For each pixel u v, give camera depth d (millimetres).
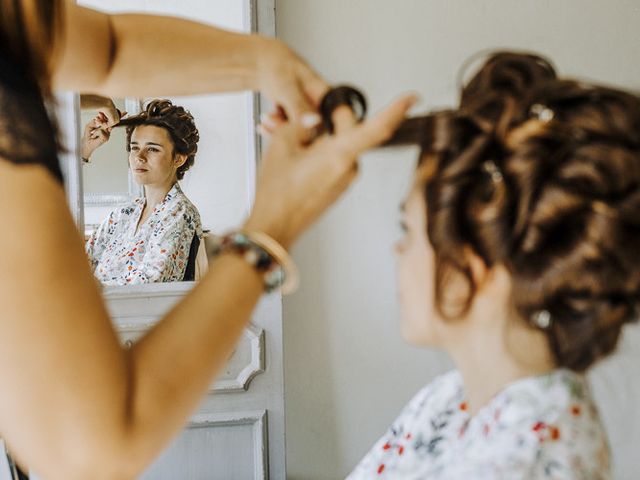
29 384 540
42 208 567
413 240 712
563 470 628
